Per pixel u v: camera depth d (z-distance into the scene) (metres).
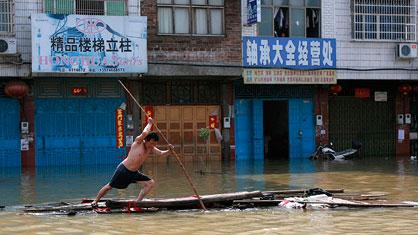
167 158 22.14
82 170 19.52
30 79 20.66
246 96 23.23
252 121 23.30
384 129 25.05
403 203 11.56
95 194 13.53
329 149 23.39
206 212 10.91
